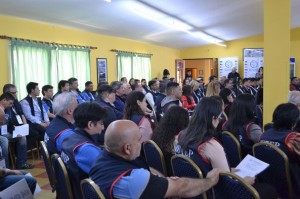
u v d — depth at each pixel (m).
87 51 7.66
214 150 1.86
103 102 4.00
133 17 7.09
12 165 4.43
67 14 6.04
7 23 5.47
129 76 9.57
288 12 4.47
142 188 1.33
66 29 6.99
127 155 1.46
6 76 5.48
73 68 7.17
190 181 1.52
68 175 1.94
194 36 11.04
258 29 11.56
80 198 1.91
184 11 7.39
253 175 2.02
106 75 8.48
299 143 2.20
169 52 12.97
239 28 10.86
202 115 1.95
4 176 2.59
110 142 1.45
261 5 7.71
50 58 6.46
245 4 7.50
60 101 2.45
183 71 14.15
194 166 1.77
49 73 6.43
